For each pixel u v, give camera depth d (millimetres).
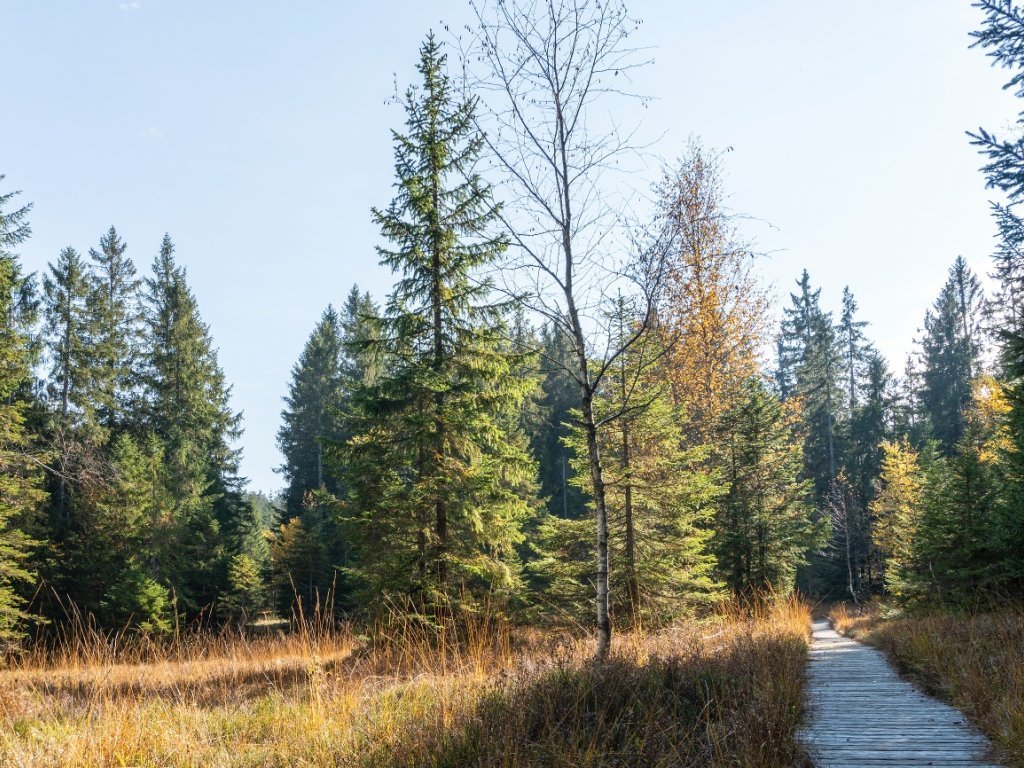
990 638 9875
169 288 44250
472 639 8828
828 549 45062
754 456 22750
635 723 5453
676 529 17141
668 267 8664
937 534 15891
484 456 15984
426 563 14523
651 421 16297
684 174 13016
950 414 58438
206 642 9359
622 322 9141
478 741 5047
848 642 16875
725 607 17953
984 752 5570
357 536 15102
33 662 8125
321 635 8578
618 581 15703
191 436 42375
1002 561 14617
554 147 8617
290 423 55312
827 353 60281
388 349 16016
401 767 4871
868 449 55438
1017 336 13422
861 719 7039
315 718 6238
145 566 30625
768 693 6070
